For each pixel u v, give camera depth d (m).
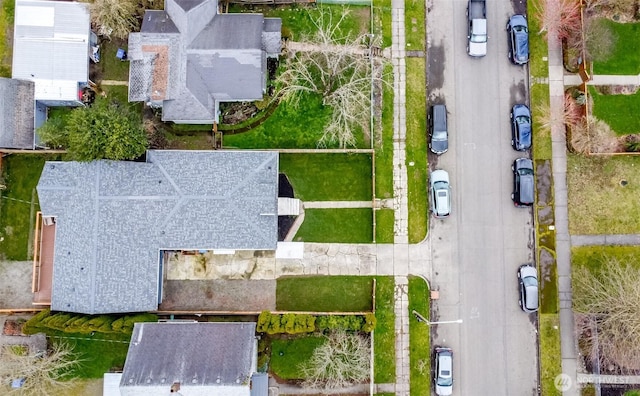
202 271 38.16
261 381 35.06
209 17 37.28
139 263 35.34
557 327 38.31
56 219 35.38
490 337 38.31
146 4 38.12
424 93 39.12
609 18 39.25
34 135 36.84
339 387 37.53
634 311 34.31
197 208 35.56
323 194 38.78
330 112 38.88
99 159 34.78
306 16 39.25
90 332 37.31
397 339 38.00
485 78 39.28
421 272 38.56
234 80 36.69
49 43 36.84
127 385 32.62
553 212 38.88
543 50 39.38
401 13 39.41
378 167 38.84
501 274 38.66
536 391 38.09
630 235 38.81
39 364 35.12
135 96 36.66
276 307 38.09
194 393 32.97
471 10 38.81
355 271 38.41
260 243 35.78
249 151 36.44
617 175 39.03
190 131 38.78
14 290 37.75
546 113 38.97
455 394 37.94
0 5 38.88
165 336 34.28
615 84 39.19
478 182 39.00
